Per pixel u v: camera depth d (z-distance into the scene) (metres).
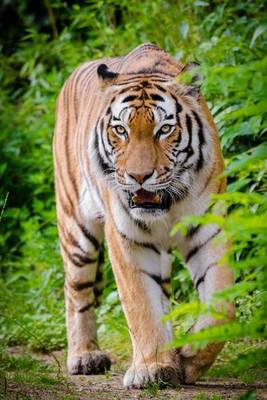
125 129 9.31
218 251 9.15
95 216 10.85
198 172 9.32
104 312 12.85
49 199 15.77
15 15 21.64
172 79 9.55
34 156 16.83
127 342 11.94
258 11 13.59
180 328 11.39
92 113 10.53
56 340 12.52
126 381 9.13
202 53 12.83
